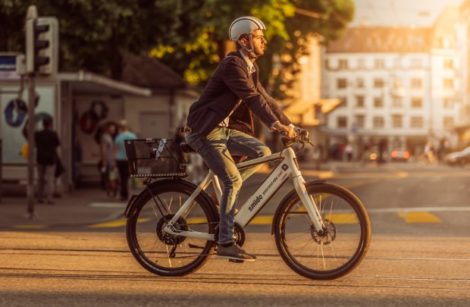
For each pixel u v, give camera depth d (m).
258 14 32.81
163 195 9.40
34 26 19.03
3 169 28.06
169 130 44.84
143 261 9.47
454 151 93.12
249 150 9.07
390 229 16.89
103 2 31.17
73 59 32.75
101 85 31.39
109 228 17.17
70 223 18.83
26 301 8.12
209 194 9.40
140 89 36.31
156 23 32.44
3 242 13.59
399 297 8.31
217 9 32.19
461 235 15.38
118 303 8.02
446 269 10.33
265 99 9.10
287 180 9.07
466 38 151.62
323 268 9.02
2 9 31.34
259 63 45.31
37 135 24.91
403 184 39.53
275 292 8.58
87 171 35.88
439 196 29.22
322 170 62.31
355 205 8.88
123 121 26.45
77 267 10.45
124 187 26.50
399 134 184.75
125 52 34.47
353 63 186.38
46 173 24.95
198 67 45.72
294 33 52.47
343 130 185.75
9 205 24.09
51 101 28.05
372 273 9.91
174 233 9.32
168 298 8.27
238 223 9.14
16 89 27.95
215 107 8.95
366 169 73.56
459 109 170.50
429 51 184.12
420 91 184.62
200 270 10.05
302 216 9.05
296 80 53.62
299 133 8.92
